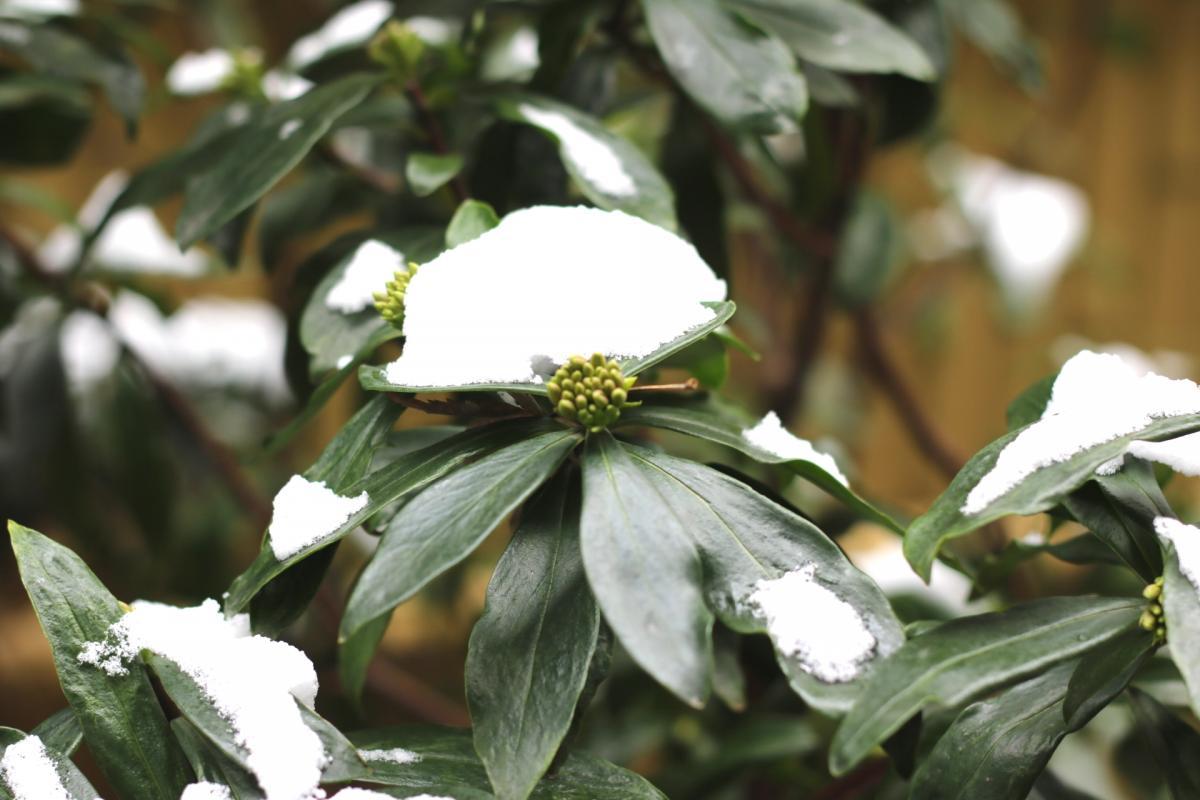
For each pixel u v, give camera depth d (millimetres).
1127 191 3354
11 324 1678
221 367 2172
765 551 1107
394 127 1301
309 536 1120
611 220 1163
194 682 1116
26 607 2234
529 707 1105
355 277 1210
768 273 2113
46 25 1411
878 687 1081
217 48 2098
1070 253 2389
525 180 1280
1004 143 3000
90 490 1889
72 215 1768
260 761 1103
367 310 1205
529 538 1135
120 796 1111
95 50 1395
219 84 1423
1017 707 1137
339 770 1108
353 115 1282
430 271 1146
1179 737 1156
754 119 1232
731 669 1261
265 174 1210
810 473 1139
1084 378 1141
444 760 1141
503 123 1282
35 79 1437
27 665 2082
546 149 1280
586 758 1146
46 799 1109
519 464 1109
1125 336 3432
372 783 1132
